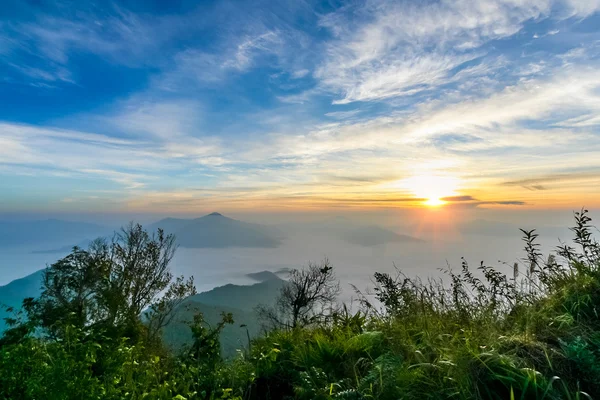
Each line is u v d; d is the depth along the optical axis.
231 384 3.43
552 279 4.34
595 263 4.36
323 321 4.93
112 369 2.94
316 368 3.39
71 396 2.33
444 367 2.77
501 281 4.34
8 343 2.55
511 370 2.56
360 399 2.71
